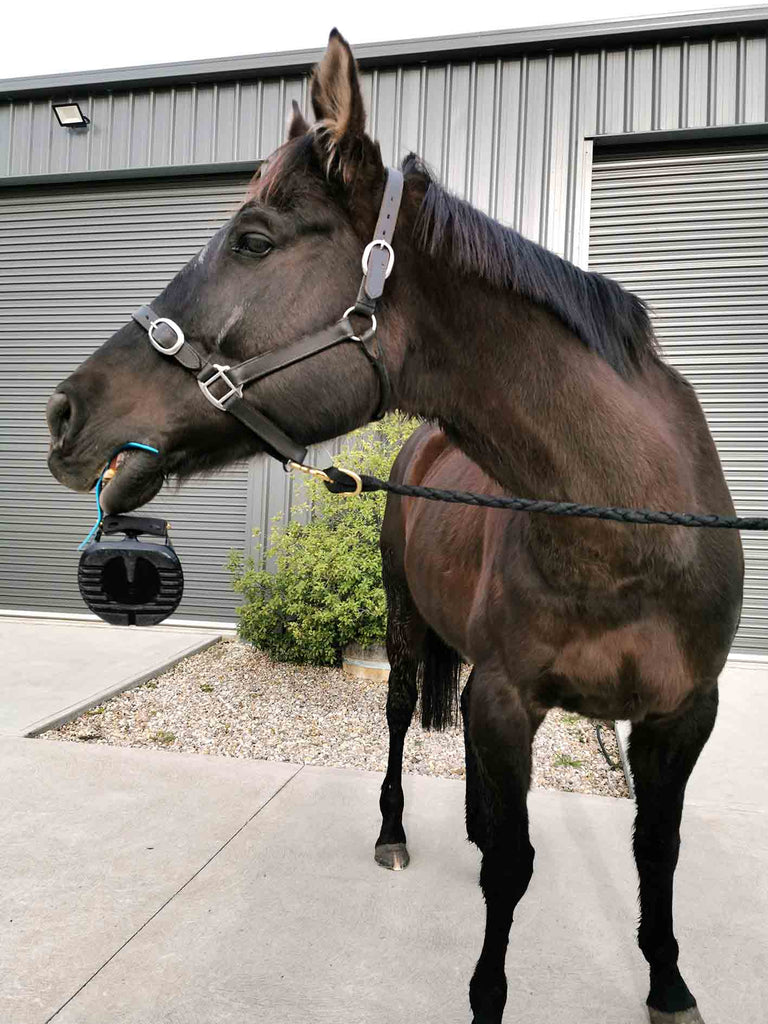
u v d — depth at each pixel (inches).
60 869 84.0
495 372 48.3
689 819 100.0
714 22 178.1
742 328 195.6
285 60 201.6
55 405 45.9
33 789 105.7
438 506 77.9
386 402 47.6
